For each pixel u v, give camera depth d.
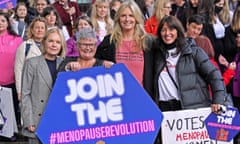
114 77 5.11
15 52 7.29
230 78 6.89
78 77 5.08
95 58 5.49
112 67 5.10
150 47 5.64
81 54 5.20
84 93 5.10
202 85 5.55
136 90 5.13
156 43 5.62
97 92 5.11
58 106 5.07
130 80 5.12
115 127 5.15
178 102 5.55
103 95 5.12
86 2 12.20
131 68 5.63
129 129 5.16
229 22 8.07
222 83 5.46
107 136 5.14
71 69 5.08
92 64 5.24
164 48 5.56
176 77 5.51
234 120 5.43
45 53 5.50
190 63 5.51
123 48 5.66
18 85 6.89
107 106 5.14
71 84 5.08
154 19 7.64
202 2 7.98
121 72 5.12
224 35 7.76
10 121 6.93
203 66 5.48
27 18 8.95
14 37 7.38
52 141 5.07
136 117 5.15
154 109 5.15
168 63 5.55
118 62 5.65
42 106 5.39
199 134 5.48
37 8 9.15
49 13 7.85
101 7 7.79
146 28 7.62
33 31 6.85
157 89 5.59
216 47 7.70
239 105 7.11
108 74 5.11
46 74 5.41
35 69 5.42
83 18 7.20
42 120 5.05
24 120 5.41
